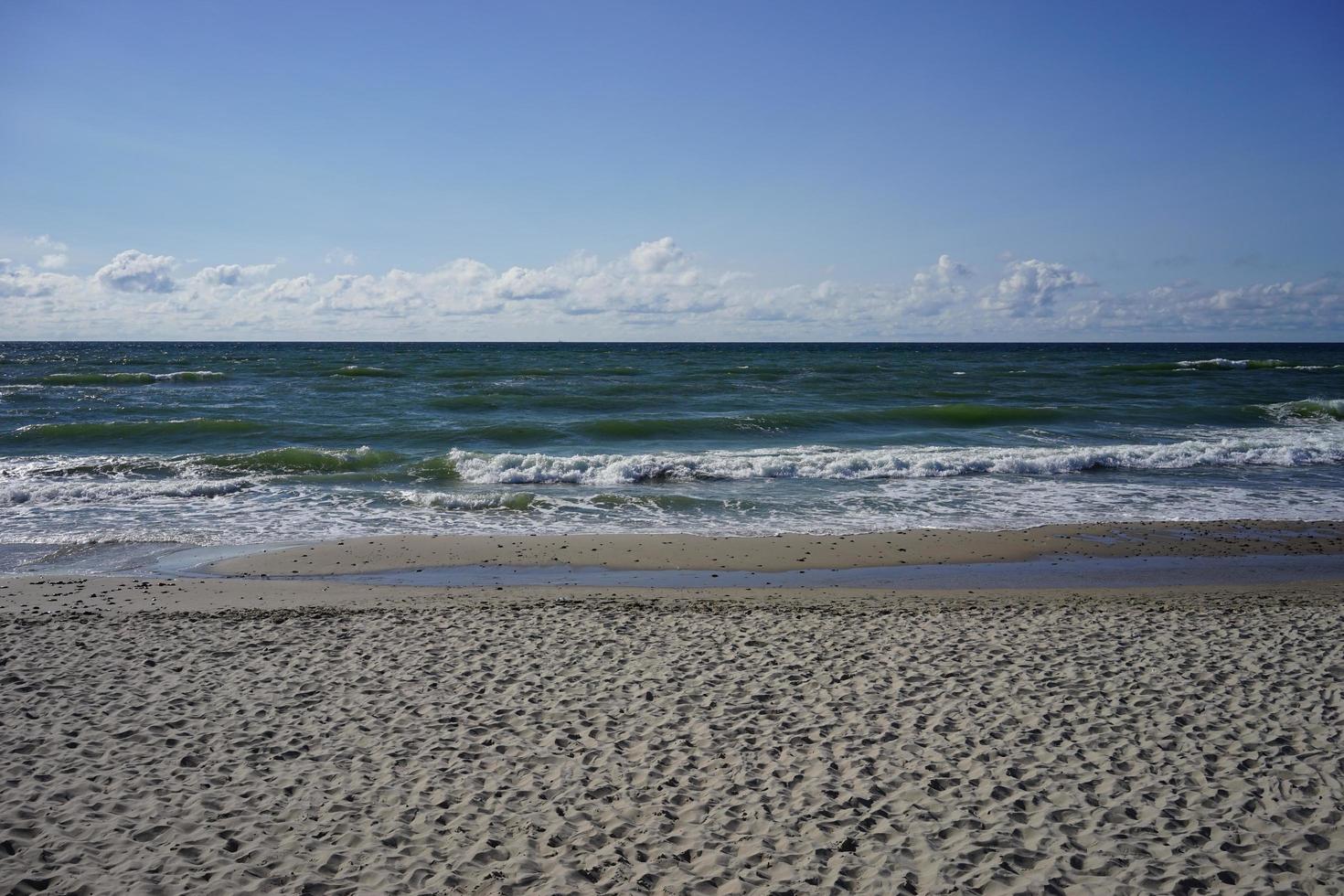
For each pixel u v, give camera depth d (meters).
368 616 9.79
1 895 4.58
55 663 8.19
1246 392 40.03
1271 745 6.16
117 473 19.70
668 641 8.80
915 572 12.42
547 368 56.81
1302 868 4.72
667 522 15.72
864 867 4.84
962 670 7.80
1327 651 8.13
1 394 35.84
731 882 4.72
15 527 14.84
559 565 12.77
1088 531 14.92
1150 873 4.70
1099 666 7.85
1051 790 5.62
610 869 4.86
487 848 5.08
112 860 4.94
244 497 17.45
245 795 5.69
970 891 4.60
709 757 6.18
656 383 44.28
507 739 6.52
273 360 68.69
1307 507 16.77
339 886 4.73
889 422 29.09
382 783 5.86
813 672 7.83
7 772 5.96
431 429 25.83
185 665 8.16
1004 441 25.39
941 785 5.71
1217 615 9.55
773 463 20.41
